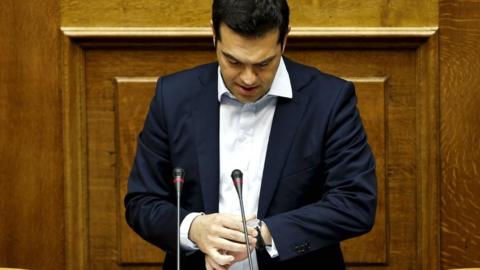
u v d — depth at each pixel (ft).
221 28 25.76
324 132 27.81
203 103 28.40
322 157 27.94
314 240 26.71
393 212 38.01
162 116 28.63
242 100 27.04
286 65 28.84
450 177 37.83
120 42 37.60
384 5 37.27
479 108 37.55
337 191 27.32
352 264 38.34
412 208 38.01
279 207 27.68
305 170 27.78
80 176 38.17
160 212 27.55
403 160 37.83
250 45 25.44
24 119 37.99
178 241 24.99
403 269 38.19
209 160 27.94
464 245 38.04
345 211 26.91
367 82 37.63
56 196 38.22
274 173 27.66
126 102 37.96
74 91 37.91
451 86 37.55
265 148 28.17
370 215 27.20
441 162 37.81
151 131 28.81
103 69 37.99
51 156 38.09
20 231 38.42
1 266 38.50
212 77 28.71
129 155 38.11
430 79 37.40
